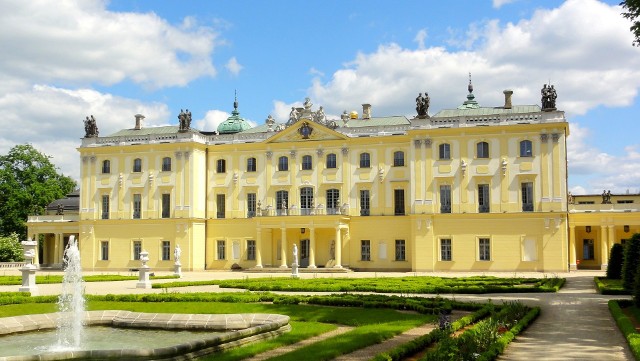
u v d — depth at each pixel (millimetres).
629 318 30969
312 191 88562
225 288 53344
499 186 79000
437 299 39312
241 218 90750
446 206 80562
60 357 19953
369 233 85750
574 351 22844
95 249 93938
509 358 21547
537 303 39094
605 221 82500
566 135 79750
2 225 112000
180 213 90438
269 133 91500
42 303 41438
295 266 68750
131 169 93438
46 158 116562
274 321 27875
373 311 35250
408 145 85438
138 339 27750
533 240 77562
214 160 93250
